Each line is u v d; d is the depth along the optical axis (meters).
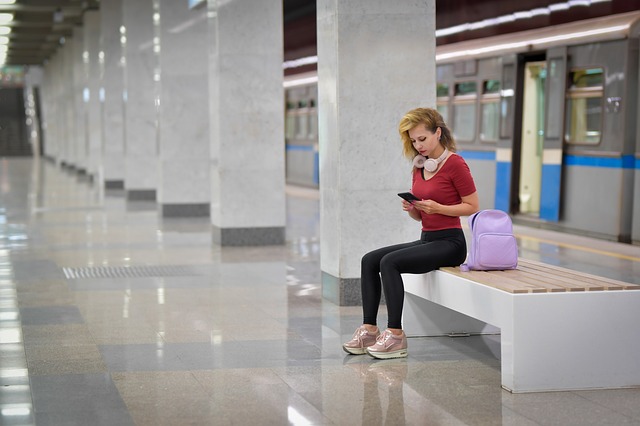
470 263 6.88
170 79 18.61
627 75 13.06
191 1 17.66
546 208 15.05
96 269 11.76
